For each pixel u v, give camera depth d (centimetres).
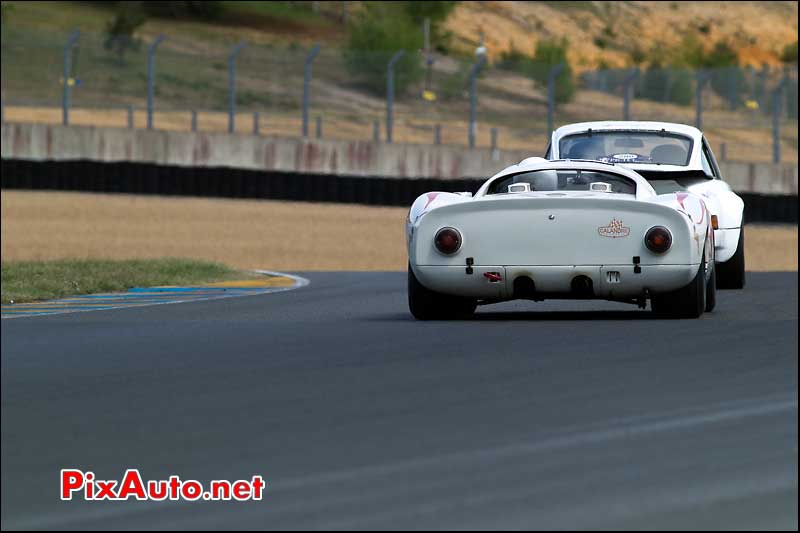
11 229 9756
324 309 4206
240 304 4434
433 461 1859
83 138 15462
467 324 3575
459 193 3722
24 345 3225
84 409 2323
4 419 2238
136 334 3434
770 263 8238
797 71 18288
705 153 4922
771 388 2408
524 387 2470
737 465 1800
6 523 1582
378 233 10012
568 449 1917
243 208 11931
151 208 11600
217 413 2269
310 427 2128
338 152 15438
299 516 1580
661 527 1494
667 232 3372
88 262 6006
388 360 2862
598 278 3388
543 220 3394
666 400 2306
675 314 3584
